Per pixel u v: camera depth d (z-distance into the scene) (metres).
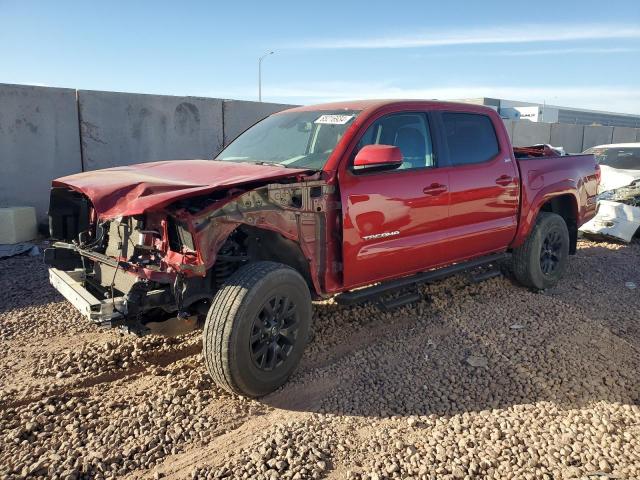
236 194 3.42
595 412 3.51
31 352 4.25
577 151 20.73
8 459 2.90
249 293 3.37
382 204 4.21
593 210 6.92
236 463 2.91
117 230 3.92
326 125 4.45
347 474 2.84
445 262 4.97
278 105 11.30
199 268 3.23
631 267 7.18
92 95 9.05
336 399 3.62
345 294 4.23
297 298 3.70
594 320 5.12
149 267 3.43
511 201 5.45
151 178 3.69
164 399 3.53
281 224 3.65
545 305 5.45
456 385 3.83
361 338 4.61
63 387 3.68
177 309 3.50
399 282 4.60
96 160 9.24
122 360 4.13
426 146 4.74
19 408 3.40
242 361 3.36
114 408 3.44
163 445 3.07
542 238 5.83
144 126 9.63
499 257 5.55
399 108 4.58
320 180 3.89
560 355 4.30
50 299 5.54
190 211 3.32
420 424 3.34
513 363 4.15
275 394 3.67
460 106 5.18
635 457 3.03
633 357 4.37
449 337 4.61
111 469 2.86
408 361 4.17
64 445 3.02
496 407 3.56
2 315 5.05
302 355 3.94
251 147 4.85
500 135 5.48
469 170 4.98
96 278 4.24
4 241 7.64
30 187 8.68
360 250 4.11
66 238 4.57
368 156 3.81
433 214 4.64
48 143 8.74
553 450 3.08
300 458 2.96
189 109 10.09
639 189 8.87
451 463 2.95
